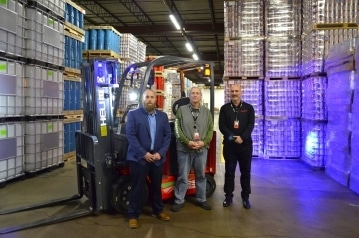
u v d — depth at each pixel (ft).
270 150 25.70
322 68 21.62
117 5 46.65
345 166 17.69
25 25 18.48
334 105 19.34
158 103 27.20
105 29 28.45
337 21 21.34
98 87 12.59
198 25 53.88
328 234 11.28
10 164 17.33
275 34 25.29
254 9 25.48
